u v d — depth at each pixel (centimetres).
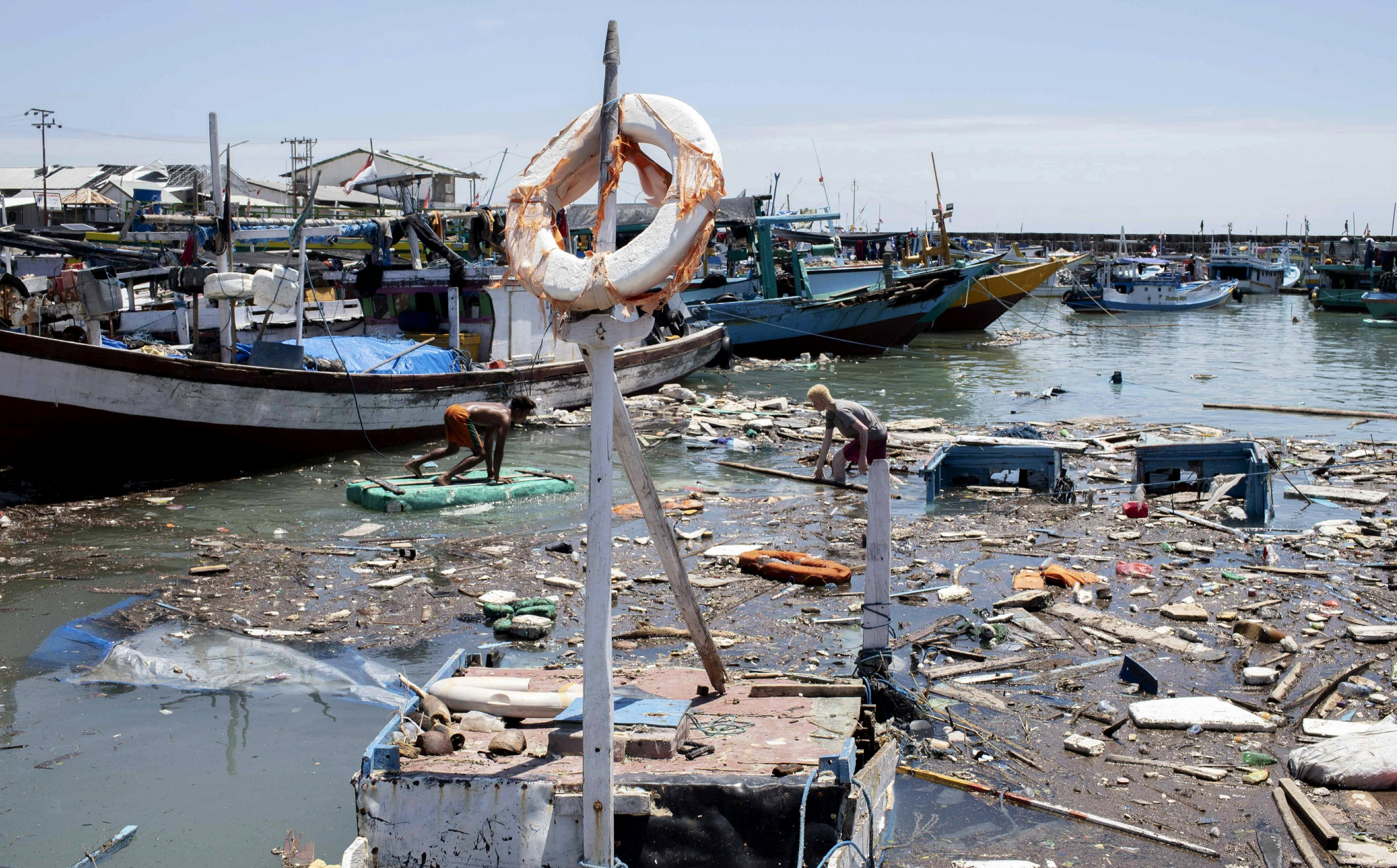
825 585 984
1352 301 5525
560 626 886
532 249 423
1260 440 1745
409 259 3425
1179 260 8038
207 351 1753
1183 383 2673
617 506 1310
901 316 3297
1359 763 590
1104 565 1041
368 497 1316
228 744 671
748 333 3131
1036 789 596
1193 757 632
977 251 7006
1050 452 1388
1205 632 848
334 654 820
